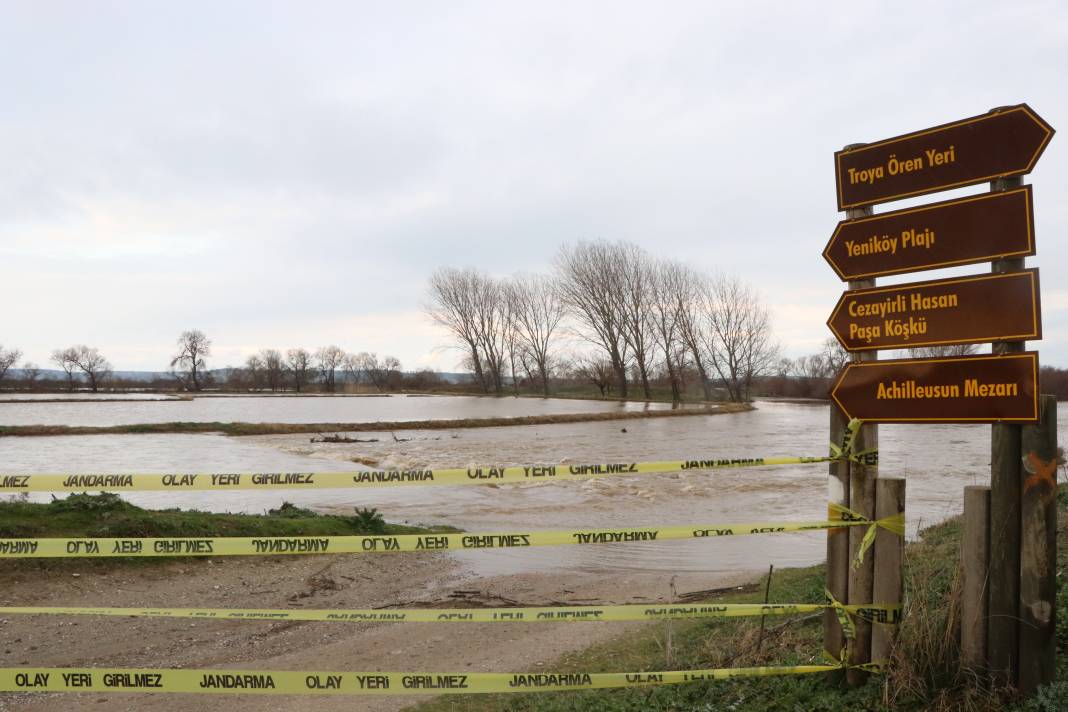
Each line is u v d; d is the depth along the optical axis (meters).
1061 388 86.75
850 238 4.90
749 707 5.01
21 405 83.31
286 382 151.25
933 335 4.52
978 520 4.39
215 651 8.55
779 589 10.16
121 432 47.47
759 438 47.19
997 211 4.29
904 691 4.45
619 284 91.44
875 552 4.71
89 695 7.18
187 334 152.88
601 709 5.67
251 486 4.45
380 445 41.72
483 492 24.27
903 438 43.94
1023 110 4.19
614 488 25.25
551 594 11.39
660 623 8.97
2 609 4.17
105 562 11.38
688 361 93.25
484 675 4.62
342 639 8.97
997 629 4.29
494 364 110.62
